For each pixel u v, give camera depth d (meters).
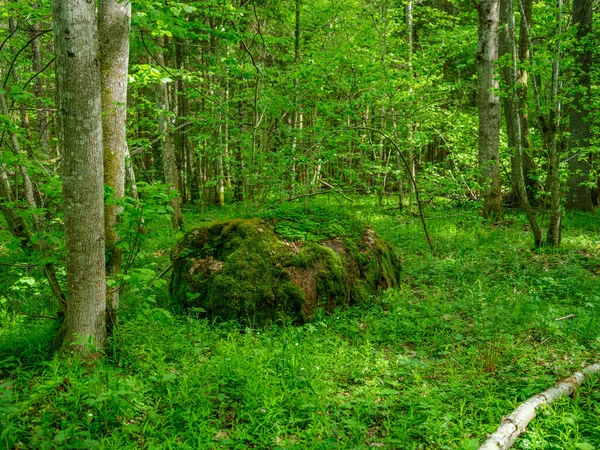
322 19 14.98
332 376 4.39
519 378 4.27
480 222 11.40
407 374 4.44
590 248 9.16
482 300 6.09
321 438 3.42
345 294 6.38
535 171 13.08
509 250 9.05
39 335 5.01
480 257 8.68
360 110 11.67
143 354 4.62
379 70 11.49
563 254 8.77
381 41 14.95
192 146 18.27
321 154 10.32
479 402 3.88
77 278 4.35
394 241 10.49
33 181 6.16
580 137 12.84
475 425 3.53
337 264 6.36
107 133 4.96
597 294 6.60
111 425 3.46
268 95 11.60
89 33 3.99
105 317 4.68
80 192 4.21
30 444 3.12
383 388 4.18
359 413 3.68
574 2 11.36
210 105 13.61
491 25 11.82
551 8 9.55
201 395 3.83
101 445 3.12
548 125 8.89
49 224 5.76
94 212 4.32
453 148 14.83
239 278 5.93
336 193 12.68
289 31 16.03
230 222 6.71
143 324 5.37
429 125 14.67
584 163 13.16
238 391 4.02
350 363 4.63
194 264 6.42
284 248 6.25
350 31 15.40
